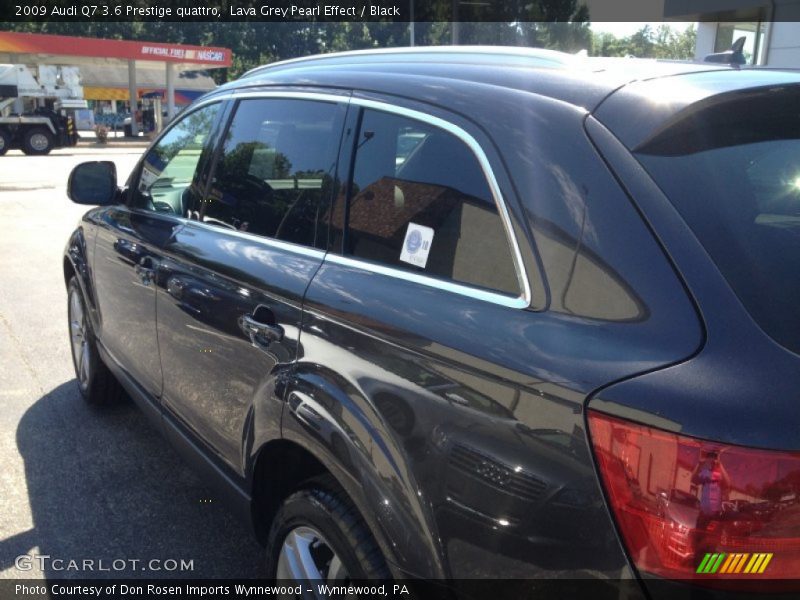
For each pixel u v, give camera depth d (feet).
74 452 13.50
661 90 5.90
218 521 11.43
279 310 7.73
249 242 8.91
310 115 8.68
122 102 182.39
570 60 6.86
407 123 7.25
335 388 6.73
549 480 5.01
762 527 4.35
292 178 8.66
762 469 4.34
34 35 112.88
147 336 11.17
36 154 96.17
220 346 8.80
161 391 10.91
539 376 5.16
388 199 7.24
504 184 6.03
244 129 9.98
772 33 39.40
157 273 10.58
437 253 6.53
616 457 4.70
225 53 130.31
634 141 5.56
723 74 6.46
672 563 4.49
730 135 5.85
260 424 7.81
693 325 4.81
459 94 6.83
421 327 6.11
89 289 13.97
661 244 5.12
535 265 5.63
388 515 6.02
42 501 11.86
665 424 4.53
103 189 13.15
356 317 6.73
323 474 7.25
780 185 5.72
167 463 13.15
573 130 5.82
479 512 5.42
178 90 184.55
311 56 9.94
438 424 5.74
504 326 5.60
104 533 11.05
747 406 4.45
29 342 19.75
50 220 41.11
